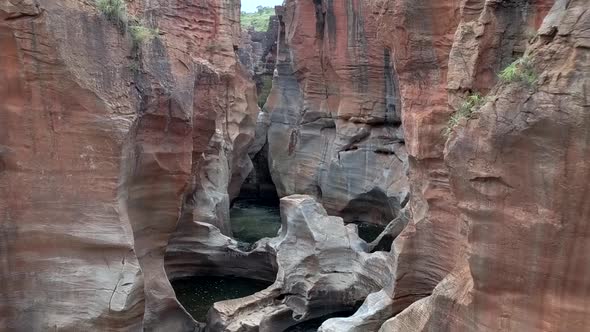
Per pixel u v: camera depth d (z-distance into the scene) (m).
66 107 10.41
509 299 8.71
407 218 18.27
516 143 8.18
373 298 14.91
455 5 13.51
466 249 9.88
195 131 16.59
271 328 15.82
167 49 13.40
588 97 7.37
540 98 7.86
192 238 19.30
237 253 19.33
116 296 10.70
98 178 10.70
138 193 12.87
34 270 10.57
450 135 9.39
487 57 11.71
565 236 7.82
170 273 19.14
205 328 15.47
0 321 10.37
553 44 7.97
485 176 8.64
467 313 9.50
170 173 13.34
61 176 10.53
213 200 21.08
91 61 10.64
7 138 10.18
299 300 16.70
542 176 7.93
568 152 7.61
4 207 10.27
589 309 7.79
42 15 10.03
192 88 13.94
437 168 13.69
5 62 9.98
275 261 18.30
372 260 16.16
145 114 12.32
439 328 10.26
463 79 12.05
